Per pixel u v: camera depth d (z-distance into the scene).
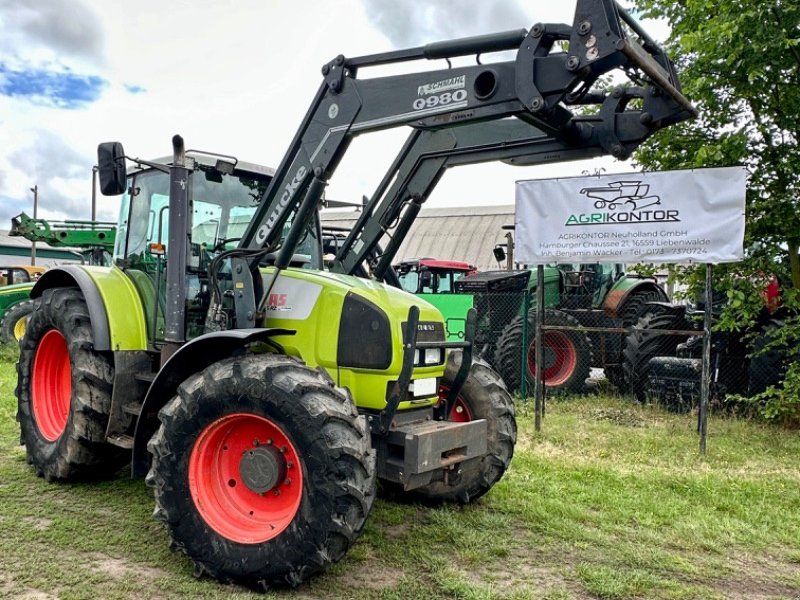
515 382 9.48
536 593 3.36
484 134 4.21
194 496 3.46
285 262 3.99
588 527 4.32
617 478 5.33
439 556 3.75
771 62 6.61
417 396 3.98
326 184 3.88
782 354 7.50
